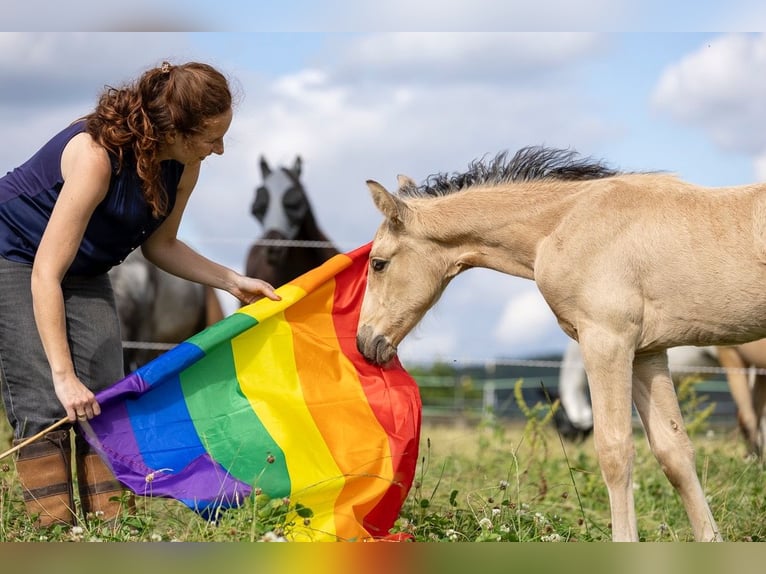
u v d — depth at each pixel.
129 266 9.22
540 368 18.20
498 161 4.65
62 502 3.88
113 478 4.07
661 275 4.11
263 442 4.09
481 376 22.75
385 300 4.59
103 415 3.94
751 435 8.23
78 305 3.97
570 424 11.77
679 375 10.32
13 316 3.85
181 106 3.66
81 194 3.66
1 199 3.86
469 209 4.51
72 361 3.94
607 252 4.16
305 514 3.87
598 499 5.69
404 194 4.86
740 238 4.00
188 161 3.91
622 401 4.12
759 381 8.52
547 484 5.91
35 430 3.87
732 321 4.09
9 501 4.09
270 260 10.62
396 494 4.11
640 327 4.17
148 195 3.81
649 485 5.87
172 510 4.42
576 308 4.23
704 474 5.49
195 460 4.01
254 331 4.34
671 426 4.34
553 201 4.41
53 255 3.66
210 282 4.46
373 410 4.36
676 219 4.11
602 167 4.52
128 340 9.17
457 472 6.12
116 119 3.72
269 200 10.98
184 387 4.11
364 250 4.72
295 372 4.34
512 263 4.52
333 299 4.61
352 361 4.53
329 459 4.14
